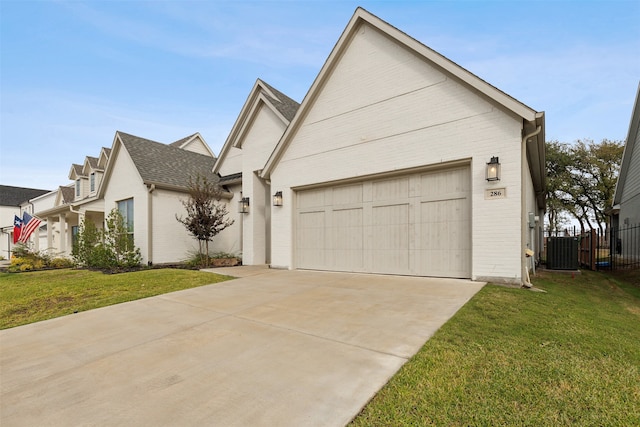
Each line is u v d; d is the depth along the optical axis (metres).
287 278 8.12
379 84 8.21
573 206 28.30
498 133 6.55
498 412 2.22
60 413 2.42
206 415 2.30
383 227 8.27
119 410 2.43
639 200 14.22
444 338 3.59
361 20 8.52
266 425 2.16
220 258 12.33
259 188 12.46
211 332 4.18
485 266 6.60
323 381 2.74
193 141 20.70
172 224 12.78
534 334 3.69
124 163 13.41
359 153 8.52
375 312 4.75
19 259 13.67
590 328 3.95
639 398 2.38
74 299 6.55
